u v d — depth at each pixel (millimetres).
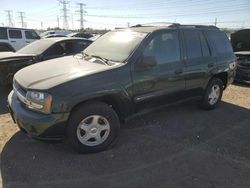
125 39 4199
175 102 4578
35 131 3182
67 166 3238
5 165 3213
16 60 6215
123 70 3619
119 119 3869
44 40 7418
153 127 4492
